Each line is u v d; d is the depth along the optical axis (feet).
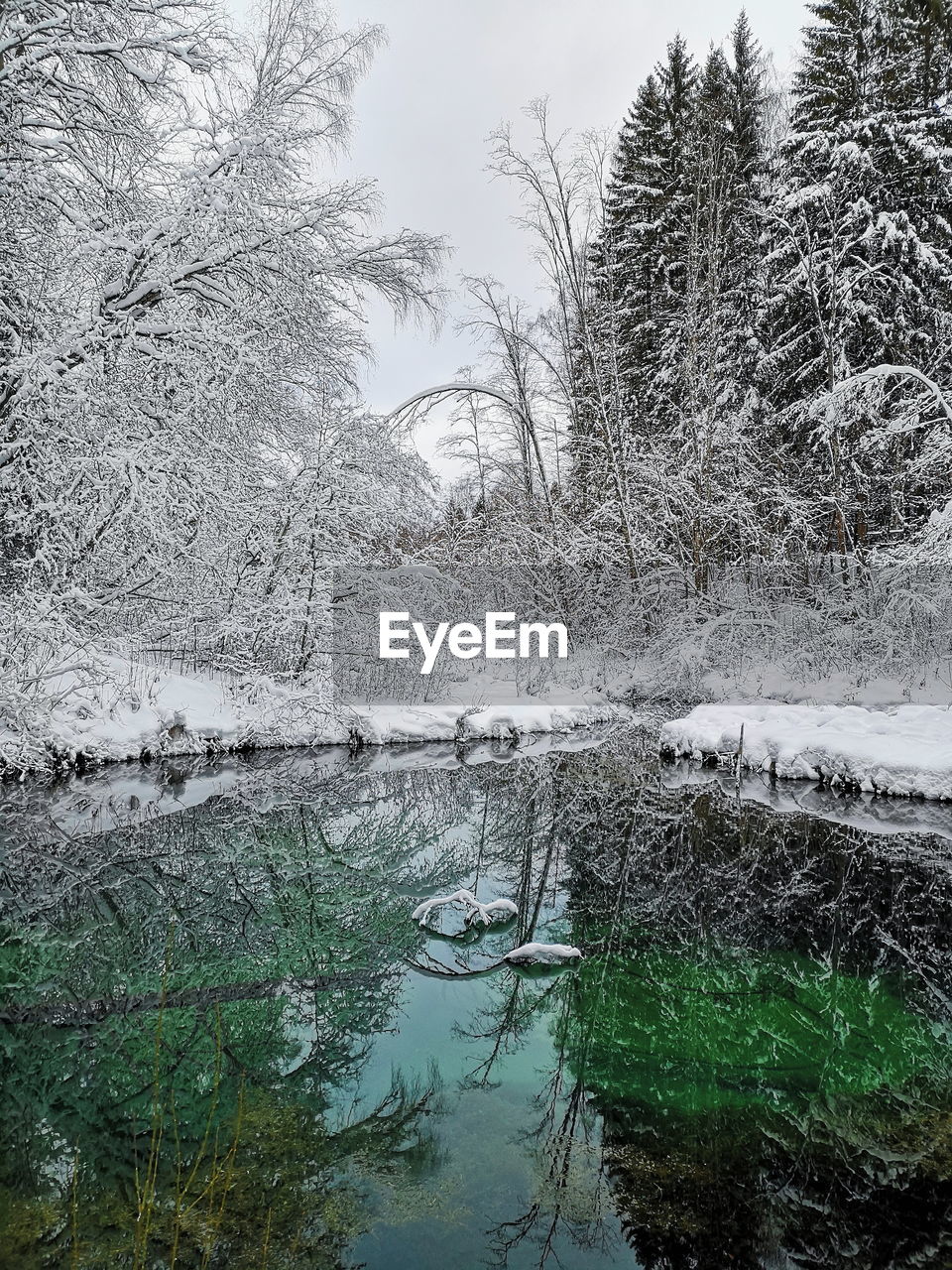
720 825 27.81
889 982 15.81
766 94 73.46
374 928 18.71
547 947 16.78
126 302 31.89
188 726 36.29
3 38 27.94
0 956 16.60
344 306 41.98
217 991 15.16
